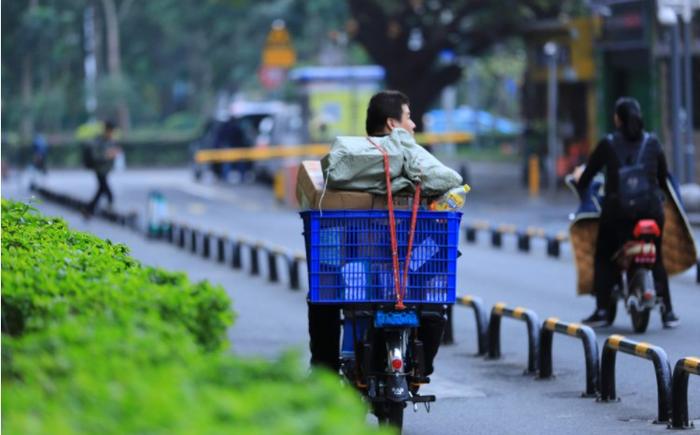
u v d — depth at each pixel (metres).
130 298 14.71
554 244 56.72
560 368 30.47
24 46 181.12
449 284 20.88
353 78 108.62
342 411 10.46
